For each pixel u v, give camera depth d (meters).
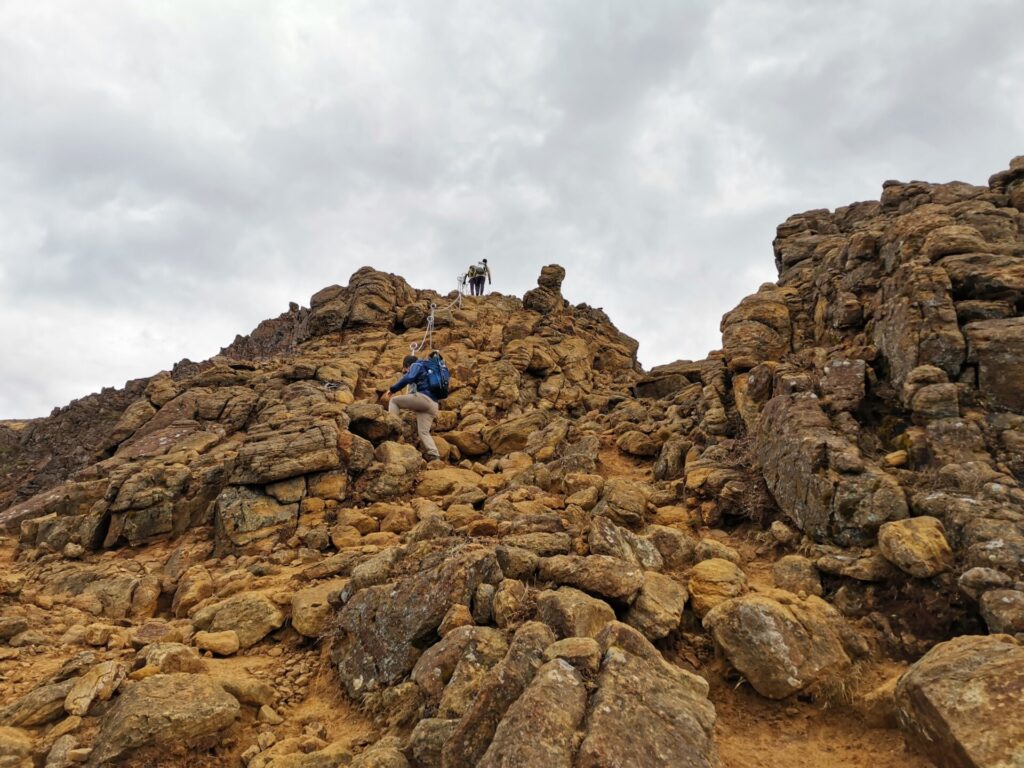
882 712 4.88
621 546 7.20
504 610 5.81
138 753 4.68
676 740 4.03
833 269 12.87
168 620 8.05
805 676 5.18
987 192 13.16
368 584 7.04
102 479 12.27
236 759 5.02
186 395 16.61
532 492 10.44
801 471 7.93
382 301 25.75
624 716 4.06
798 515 7.81
